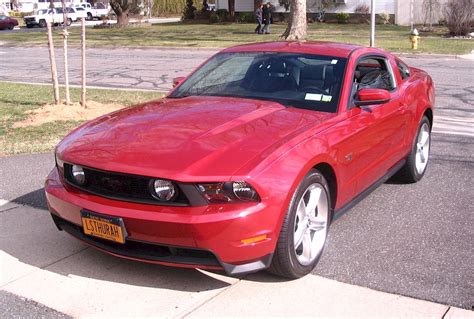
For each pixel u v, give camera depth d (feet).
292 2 84.69
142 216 11.21
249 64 16.71
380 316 11.03
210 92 16.07
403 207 17.24
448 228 15.52
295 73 15.76
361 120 14.84
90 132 13.78
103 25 140.97
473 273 12.80
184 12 165.48
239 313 11.16
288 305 11.46
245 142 12.18
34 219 16.16
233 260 11.19
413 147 18.92
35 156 22.95
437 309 11.26
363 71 16.89
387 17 125.59
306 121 13.57
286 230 11.69
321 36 91.56
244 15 146.20
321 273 12.87
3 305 11.50
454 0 91.97
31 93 40.52
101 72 55.47
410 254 13.84
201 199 11.04
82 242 13.10
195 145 12.04
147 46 81.71
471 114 32.19
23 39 106.32
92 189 12.23
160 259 11.55
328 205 13.43
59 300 11.71
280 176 11.51
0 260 13.53
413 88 19.03
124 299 11.73
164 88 43.45
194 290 12.07
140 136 12.78
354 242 14.60
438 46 73.82
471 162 22.13
